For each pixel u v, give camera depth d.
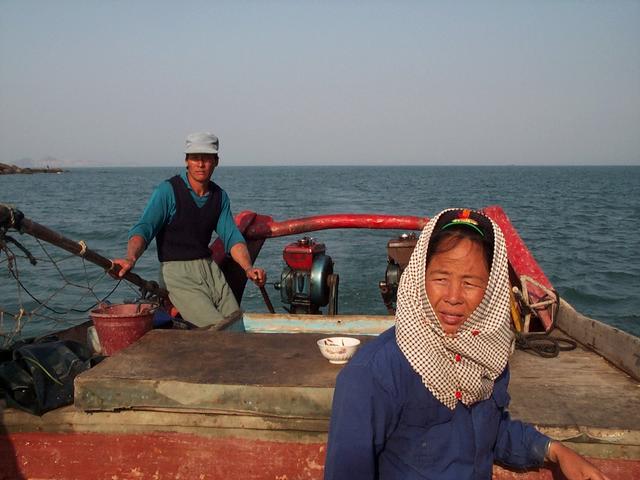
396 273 5.81
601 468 2.36
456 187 76.31
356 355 1.73
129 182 93.62
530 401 2.61
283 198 50.12
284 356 2.92
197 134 4.71
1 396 2.70
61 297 10.53
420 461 1.71
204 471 2.57
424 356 1.63
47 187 73.56
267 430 2.53
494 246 1.63
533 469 2.31
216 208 4.94
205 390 2.52
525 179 116.00
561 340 3.56
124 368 2.73
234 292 6.05
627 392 2.72
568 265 15.41
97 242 19.61
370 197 51.81
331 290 5.82
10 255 3.49
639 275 14.01
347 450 1.62
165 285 4.84
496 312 1.65
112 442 2.62
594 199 49.97
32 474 2.64
